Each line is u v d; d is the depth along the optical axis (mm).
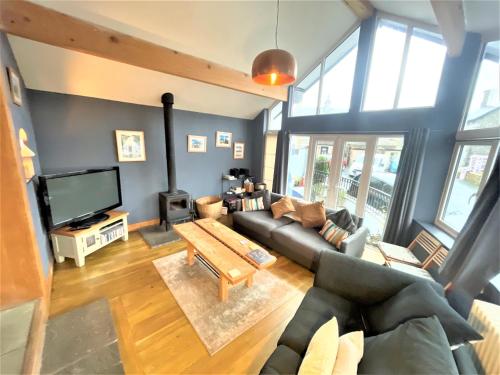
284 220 3402
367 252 3248
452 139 2561
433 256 2215
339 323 1400
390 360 913
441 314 1077
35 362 1398
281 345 1268
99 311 1940
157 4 2162
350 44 3455
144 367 1492
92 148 3227
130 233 3576
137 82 3115
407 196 2826
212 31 2600
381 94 3168
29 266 1673
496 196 1570
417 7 2354
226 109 4531
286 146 4496
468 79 2383
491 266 1420
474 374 952
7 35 1990
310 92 4105
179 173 4305
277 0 2480
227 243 2418
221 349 1639
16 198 1557
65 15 1854
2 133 1457
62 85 2793
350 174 3695
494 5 1601
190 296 2156
